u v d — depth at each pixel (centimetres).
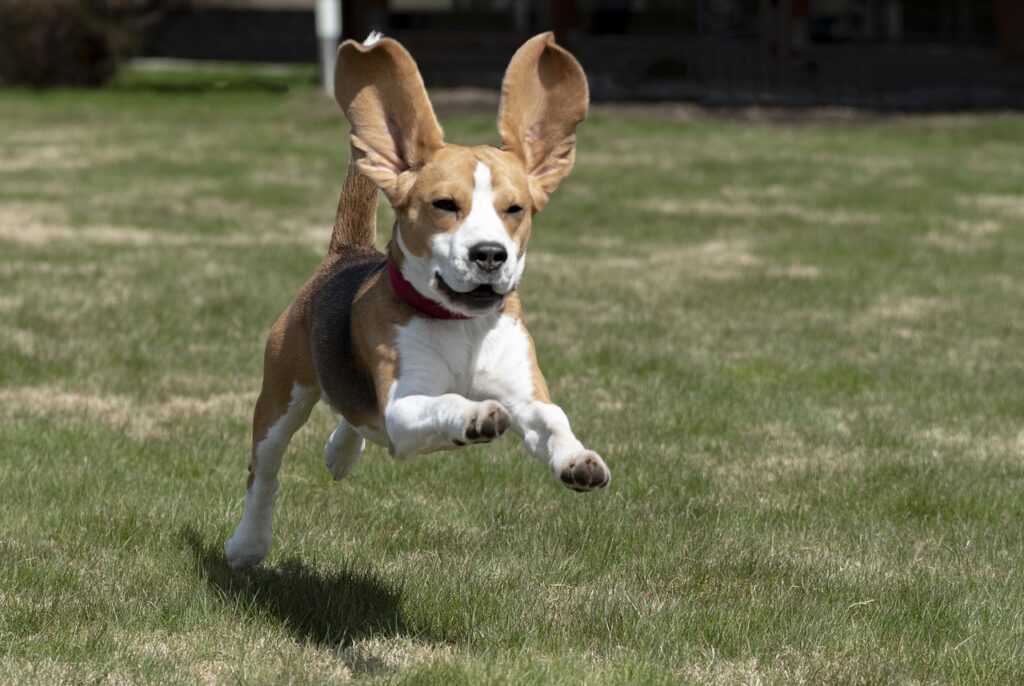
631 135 3309
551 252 1905
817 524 858
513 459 970
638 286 1666
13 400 1119
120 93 4316
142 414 1089
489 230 579
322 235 1998
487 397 623
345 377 658
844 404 1171
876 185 2572
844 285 1688
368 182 748
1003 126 3456
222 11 5747
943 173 2728
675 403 1141
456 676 618
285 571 755
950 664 657
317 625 689
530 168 643
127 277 1622
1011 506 905
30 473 910
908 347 1377
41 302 1470
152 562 757
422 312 612
